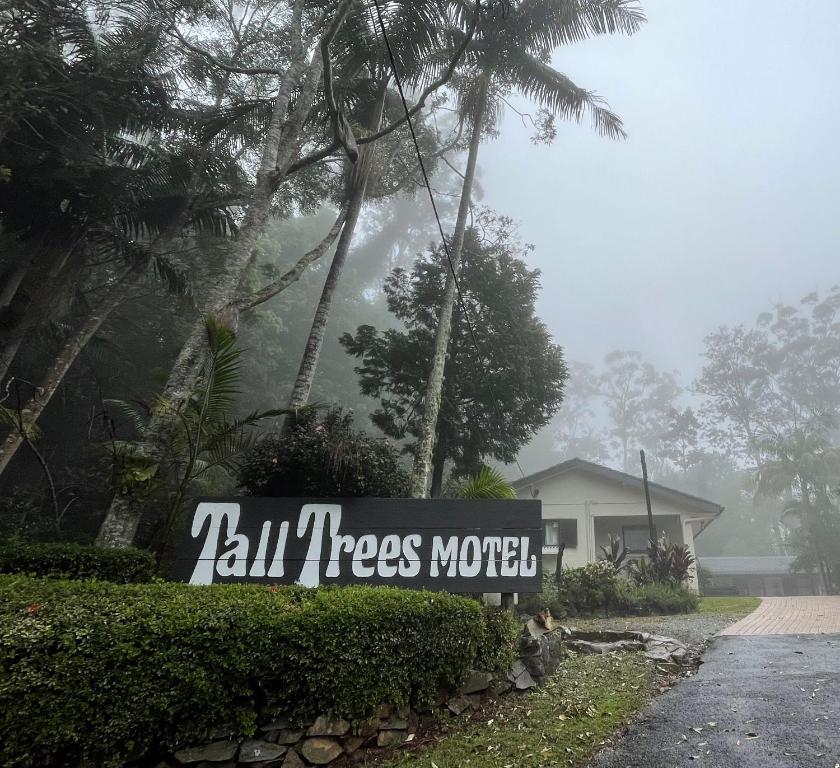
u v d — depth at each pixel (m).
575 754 3.70
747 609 12.46
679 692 5.14
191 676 3.18
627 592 12.66
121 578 4.98
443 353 11.27
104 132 12.31
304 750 3.51
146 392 17.91
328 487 6.52
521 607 11.65
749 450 52.19
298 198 16.55
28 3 9.45
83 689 2.90
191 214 14.41
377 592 4.25
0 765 2.68
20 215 12.53
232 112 13.10
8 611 3.09
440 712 4.39
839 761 3.32
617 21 11.84
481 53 12.31
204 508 5.64
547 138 14.01
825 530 31.48
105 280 17.39
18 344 12.38
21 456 15.97
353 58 11.49
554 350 16.20
